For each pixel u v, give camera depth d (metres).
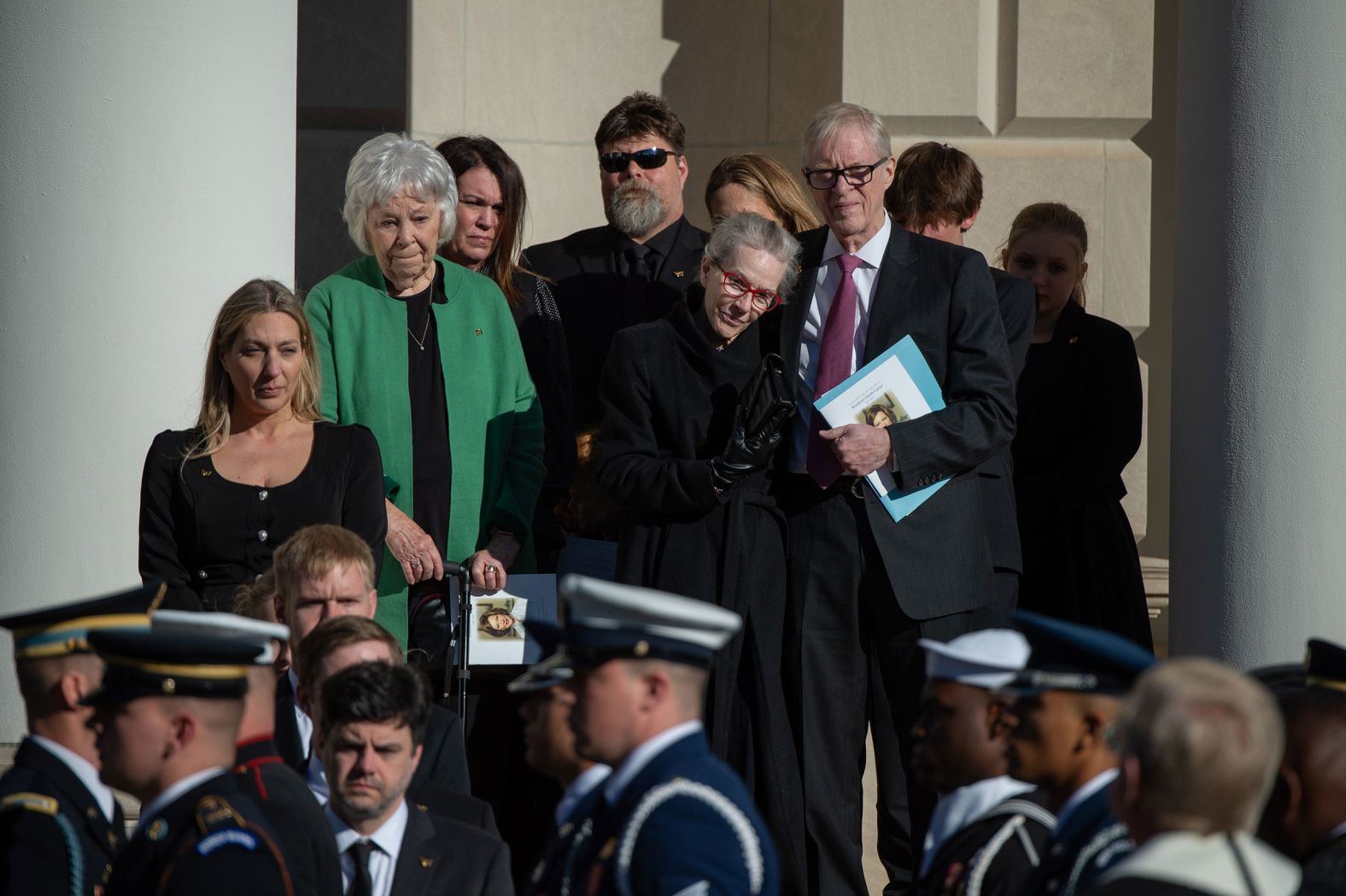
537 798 21.73
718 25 31.58
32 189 19.84
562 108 31.77
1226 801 8.73
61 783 12.22
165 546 18.75
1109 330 24.03
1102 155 30.33
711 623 11.00
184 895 10.59
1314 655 11.77
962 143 30.23
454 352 21.73
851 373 19.69
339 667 14.62
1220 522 19.91
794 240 19.98
